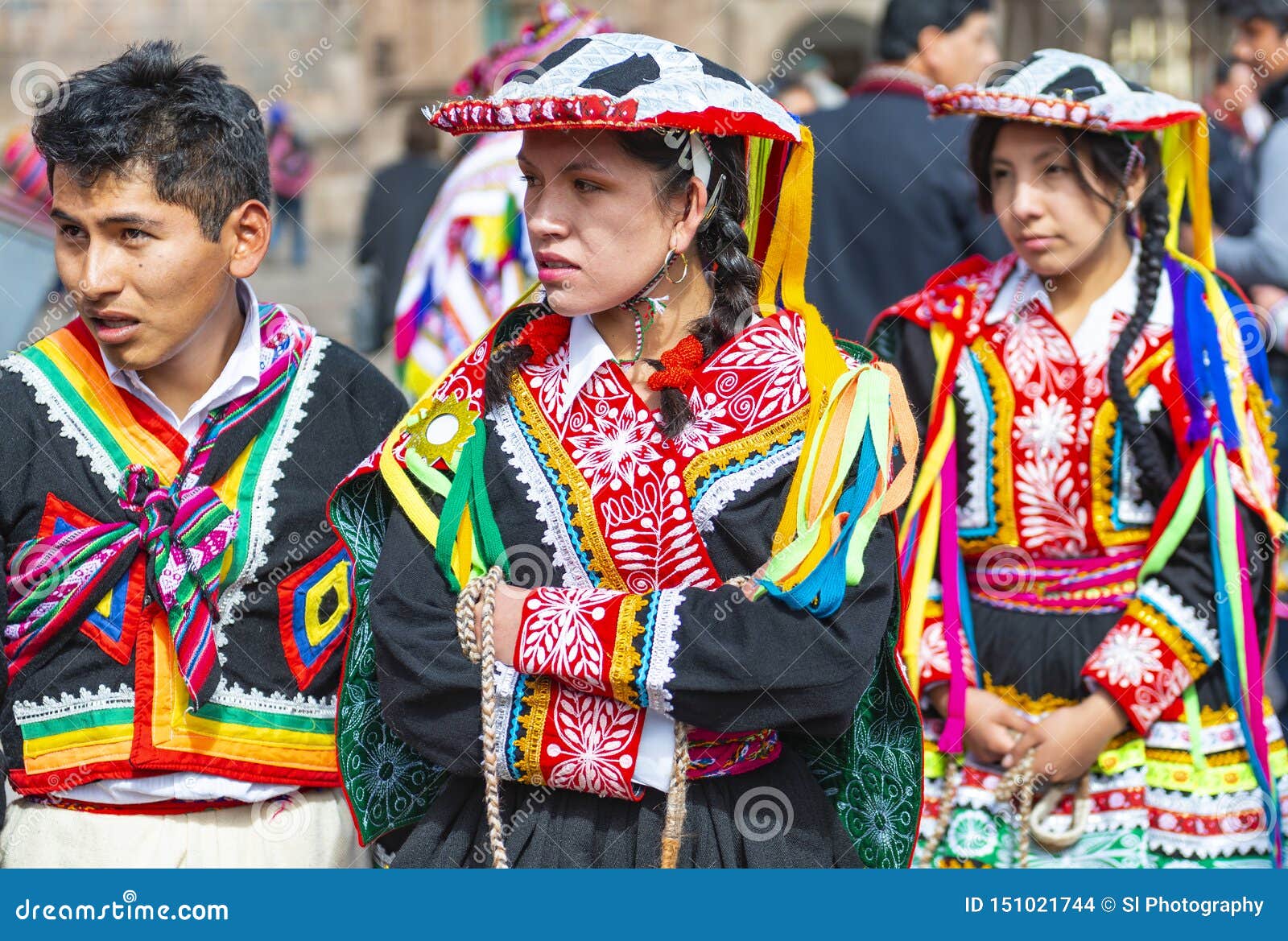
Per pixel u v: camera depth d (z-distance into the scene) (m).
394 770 2.77
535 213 2.48
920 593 3.48
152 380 2.81
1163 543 3.38
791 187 2.66
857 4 18.56
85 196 2.62
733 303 2.59
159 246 2.64
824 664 2.45
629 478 2.54
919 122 5.43
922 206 5.39
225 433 2.82
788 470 2.54
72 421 2.78
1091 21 15.28
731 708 2.44
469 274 4.89
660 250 2.50
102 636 2.76
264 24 19.38
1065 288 3.51
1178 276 3.48
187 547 2.75
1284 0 6.32
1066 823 3.46
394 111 20.28
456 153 5.45
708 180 2.53
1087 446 3.43
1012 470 3.47
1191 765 3.41
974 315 3.54
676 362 2.55
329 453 2.92
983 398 3.49
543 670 2.46
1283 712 4.97
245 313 2.89
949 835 3.51
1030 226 3.42
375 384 3.03
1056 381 3.45
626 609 2.45
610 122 2.37
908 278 5.43
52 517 2.76
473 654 2.49
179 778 2.80
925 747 3.54
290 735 2.87
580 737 2.49
